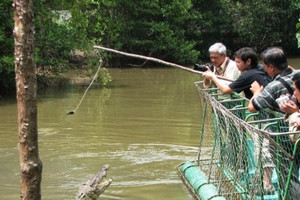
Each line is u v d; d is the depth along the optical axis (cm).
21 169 420
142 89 1666
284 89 551
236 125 581
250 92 675
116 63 2464
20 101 412
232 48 3031
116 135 1046
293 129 472
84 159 896
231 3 2933
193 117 1202
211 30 2878
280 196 506
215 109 677
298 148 501
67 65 1797
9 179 798
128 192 736
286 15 2917
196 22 2822
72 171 833
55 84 1788
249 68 671
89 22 2219
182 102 1406
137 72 2239
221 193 670
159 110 1291
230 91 662
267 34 2961
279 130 526
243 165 616
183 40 2605
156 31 2511
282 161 515
